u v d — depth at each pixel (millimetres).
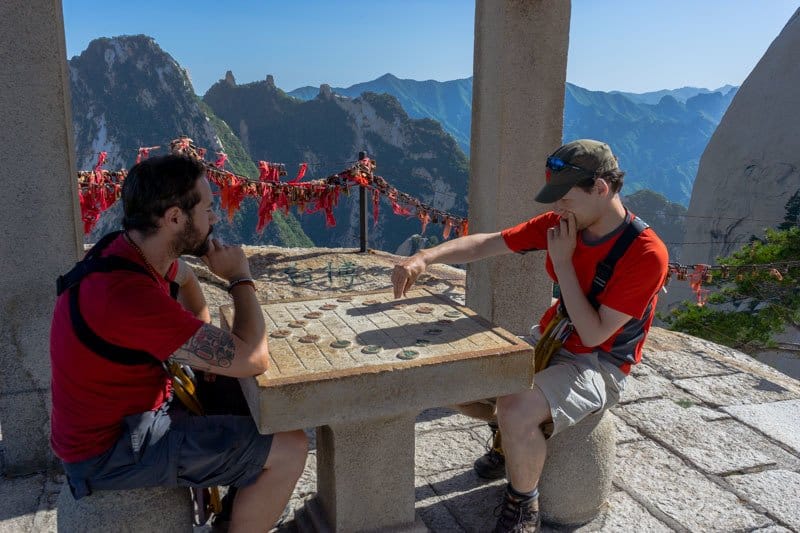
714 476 3002
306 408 1828
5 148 2598
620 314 2209
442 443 3219
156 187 1746
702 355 4625
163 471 1850
